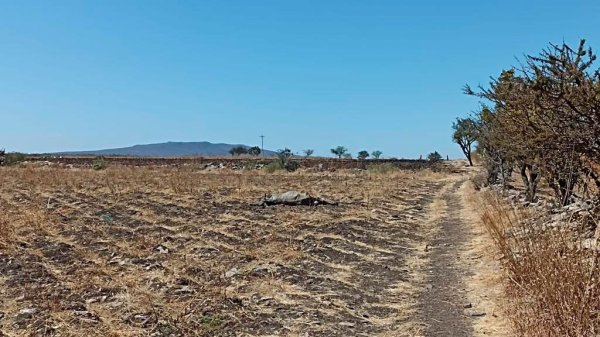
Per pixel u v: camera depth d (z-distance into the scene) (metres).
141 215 14.91
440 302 7.57
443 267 9.75
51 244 10.95
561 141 7.89
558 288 5.27
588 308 4.96
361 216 15.73
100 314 6.83
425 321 6.76
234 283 8.36
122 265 9.32
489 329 6.29
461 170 51.28
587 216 7.26
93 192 20.50
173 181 24.16
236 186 23.78
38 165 41.69
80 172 32.25
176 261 9.56
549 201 13.62
